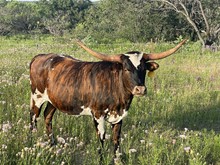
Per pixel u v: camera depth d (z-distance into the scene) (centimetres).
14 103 775
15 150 527
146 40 3494
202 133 723
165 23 3384
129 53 534
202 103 952
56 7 5925
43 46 2105
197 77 1237
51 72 595
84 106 566
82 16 5678
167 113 849
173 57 1777
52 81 589
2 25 4734
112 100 546
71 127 688
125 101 546
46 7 5888
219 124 837
